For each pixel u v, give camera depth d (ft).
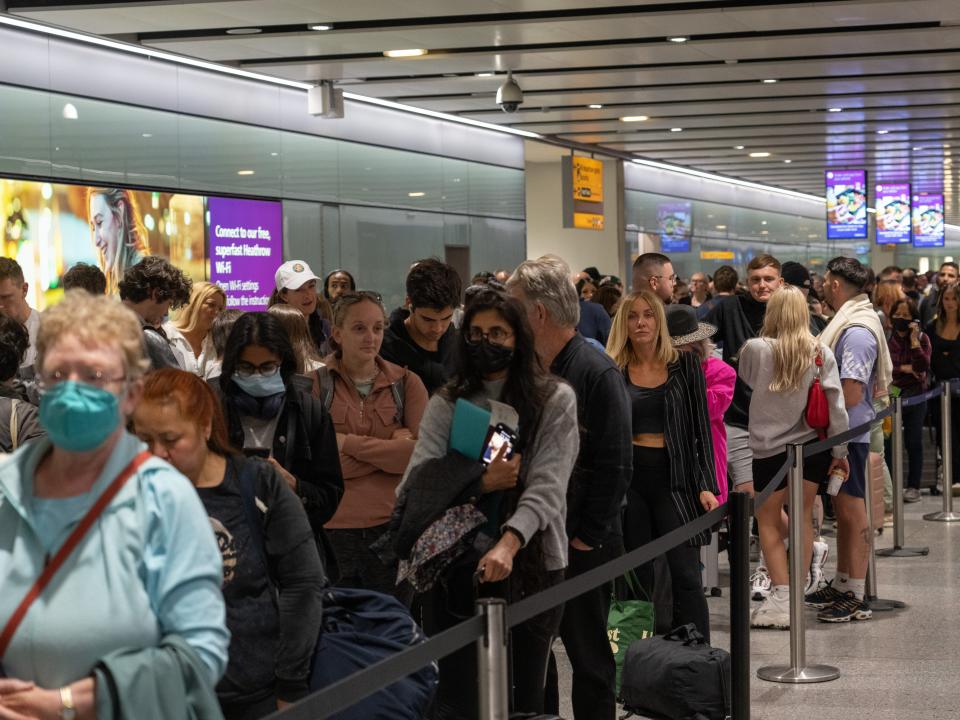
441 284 17.75
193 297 22.02
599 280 54.54
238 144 51.42
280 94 54.03
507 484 12.60
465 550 12.62
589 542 14.65
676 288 54.19
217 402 10.81
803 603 20.62
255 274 52.47
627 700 17.19
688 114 66.80
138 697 7.18
